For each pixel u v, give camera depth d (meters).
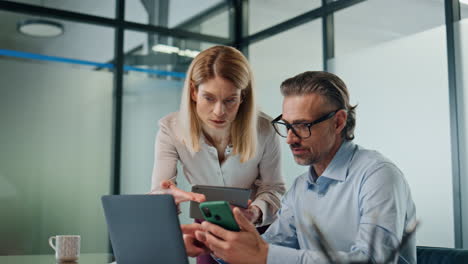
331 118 1.36
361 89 3.92
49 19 4.29
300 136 1.36
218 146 2.03
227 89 1.78
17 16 4.18
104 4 4.51
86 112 4.38
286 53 4.64
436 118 3.40
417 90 3.53
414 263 1.26
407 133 3.57
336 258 0.94
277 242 1.57
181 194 1.57
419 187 3.48
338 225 1.41
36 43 4.23
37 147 4.20
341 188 1.41
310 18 4.40
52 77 4.27
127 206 1.17
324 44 4.25
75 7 4.39
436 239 3.35
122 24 4.56
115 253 1.25
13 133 4.12
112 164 4.45
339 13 4.15
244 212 1.80
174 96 4.77
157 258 1.14
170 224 1.08
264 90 4.85
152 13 4.72
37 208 4.18
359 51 3.95
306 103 1.34
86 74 4.40
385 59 3.75
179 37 4.86
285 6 4.68
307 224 1.46
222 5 5.15
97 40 4.46
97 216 4.38
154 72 4.69
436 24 3.43
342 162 1.41
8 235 4.09
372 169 1.34
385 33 3.76
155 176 2.03
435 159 3.39
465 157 3.23
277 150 2.10
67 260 1.74
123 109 4.53
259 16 4.98
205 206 1.10
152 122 4.64
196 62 1.84
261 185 2.10
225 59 1.80
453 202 3.26
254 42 5.03
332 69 4.18
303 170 4.32
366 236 1.22
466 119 3.24
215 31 5.08
